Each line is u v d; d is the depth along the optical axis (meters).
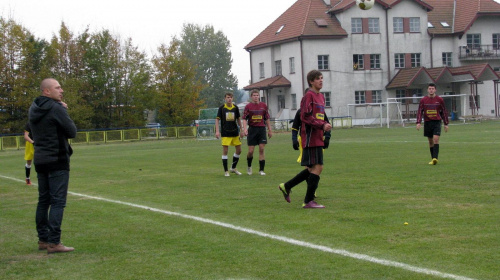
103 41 52.91
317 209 8.05
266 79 54.47
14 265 5.67
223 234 6.65
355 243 5.91
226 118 13.29
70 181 13.50
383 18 51.66
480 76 49.41
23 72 48.97
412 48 52.62
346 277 4.77
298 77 50.38
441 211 7.48
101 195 10.66
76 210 8.90
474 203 7.99
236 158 13.61
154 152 25.73
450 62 54.09
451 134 27.38
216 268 5.23
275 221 7.29
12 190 12.37
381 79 51.84
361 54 51.31
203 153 23.05
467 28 52.44
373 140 25.62
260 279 4.84
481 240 5.81
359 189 9.90
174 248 6.08
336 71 50.53
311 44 49.78
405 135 29.56
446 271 4.80
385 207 7.96
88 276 5.16
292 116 51.69
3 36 48.41
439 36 53.38
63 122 6.19
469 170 11.88
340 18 50.59
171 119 54.53
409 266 4.99
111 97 52.53
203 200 9.43
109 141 43.56
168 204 9.15
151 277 5.04
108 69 52.53
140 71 53.41
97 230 7.25
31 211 9.24
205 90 94.31
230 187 11.09
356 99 51.38
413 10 52.44
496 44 54.72
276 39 52.16
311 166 8.12
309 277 4.82
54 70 54.38
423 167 12.98
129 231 7.09
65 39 54.91
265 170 14.32
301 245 5.93
